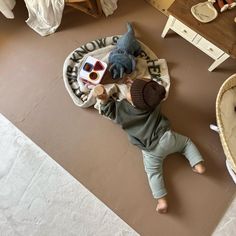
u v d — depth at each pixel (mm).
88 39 1615
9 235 1296
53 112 1480
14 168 1383
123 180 1411
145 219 1364
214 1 1372
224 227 1378
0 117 1445
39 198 1354
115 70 1474
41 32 1584
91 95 1444
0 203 1332
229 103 1401
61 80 1533
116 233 1335
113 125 1492
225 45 1314
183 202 1404
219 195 1426
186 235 1356
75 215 1345
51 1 1401
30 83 1513
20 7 1632
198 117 1536
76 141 1449
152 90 1254
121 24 1655
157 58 1590
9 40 1577
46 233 1312
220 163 1478
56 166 1401
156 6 1683
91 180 1397
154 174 1374
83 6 1575
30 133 1438
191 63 1616
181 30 1474
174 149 1396
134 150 1461
